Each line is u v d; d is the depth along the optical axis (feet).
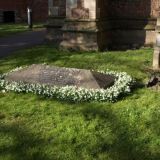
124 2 27.25
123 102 15.06
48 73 17.15
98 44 25.46
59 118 13.61
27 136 12.40
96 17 25.45
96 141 12.01
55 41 29.09
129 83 17.01
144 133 12.47
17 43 31.53
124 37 27.58
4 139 12.23
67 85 16.31
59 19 28.73
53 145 11.82
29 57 23.91
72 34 25.79
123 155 11.25
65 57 23.56
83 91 15.52
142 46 27.17
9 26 47.32
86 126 12.94
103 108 14.42
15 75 17.67
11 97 15.87
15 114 14.15
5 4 54.29
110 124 13.10
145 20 27.04
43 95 15.92
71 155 11.28
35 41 32.35
